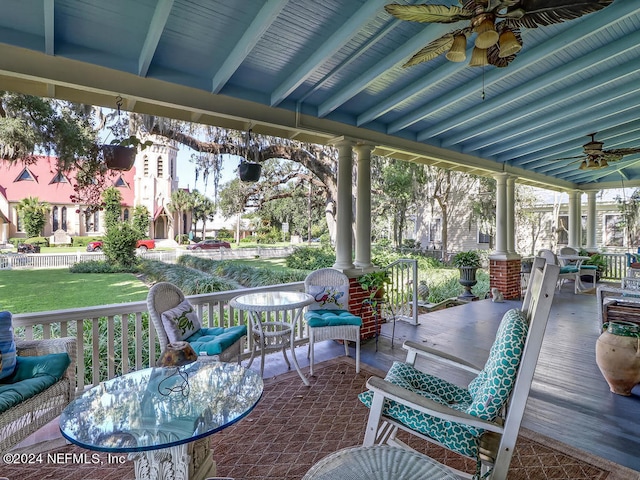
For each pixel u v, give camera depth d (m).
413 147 5.12
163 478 1.64
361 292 4.61
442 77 3.33
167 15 2.18
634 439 2.39
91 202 5.63
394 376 2.04
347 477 1.25
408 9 2.05
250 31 2.54
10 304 6.66
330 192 9.88
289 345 3.66
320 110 4.05
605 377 3.11
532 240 14.59
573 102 4.33
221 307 3.72
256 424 2.59
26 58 2.53
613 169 7.81
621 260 9.49
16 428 1.95
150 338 3.25
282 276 8.95
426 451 2.28
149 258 13.30
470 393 1.97
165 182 18.64
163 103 3.13
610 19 2.61
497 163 6.64
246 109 3.59
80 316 2.88
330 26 2.67
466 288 7.71
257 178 4.02
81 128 4.94
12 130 4.30
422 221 16.19
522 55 3.17
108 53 2.82
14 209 18.08
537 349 1.47
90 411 1.62
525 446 2.32
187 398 1.73
